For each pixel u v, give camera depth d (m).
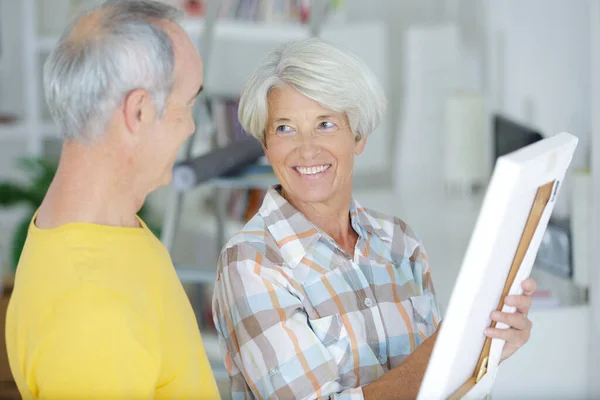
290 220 2.20
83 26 1.67
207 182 4.01
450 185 6.06
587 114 4.32
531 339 3.67
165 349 1.72
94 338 1.57
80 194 1.68
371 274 2.27
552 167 1.71
